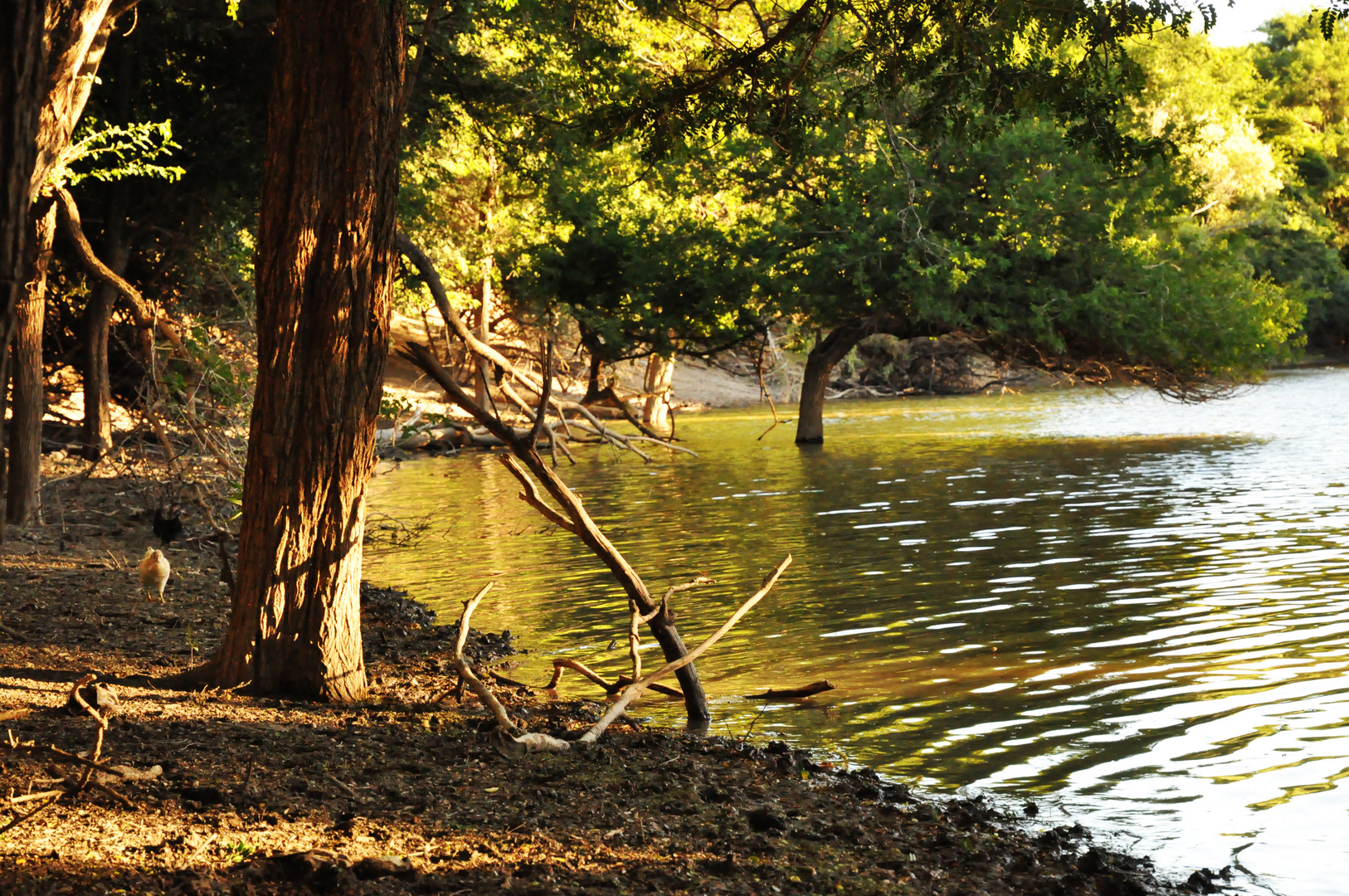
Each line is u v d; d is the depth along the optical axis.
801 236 35.25
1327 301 78.94
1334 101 88.44
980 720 8.61
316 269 8.66
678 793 6.79
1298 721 8.15
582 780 6.93
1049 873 5.71
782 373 64.56
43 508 20.48
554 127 28.20
